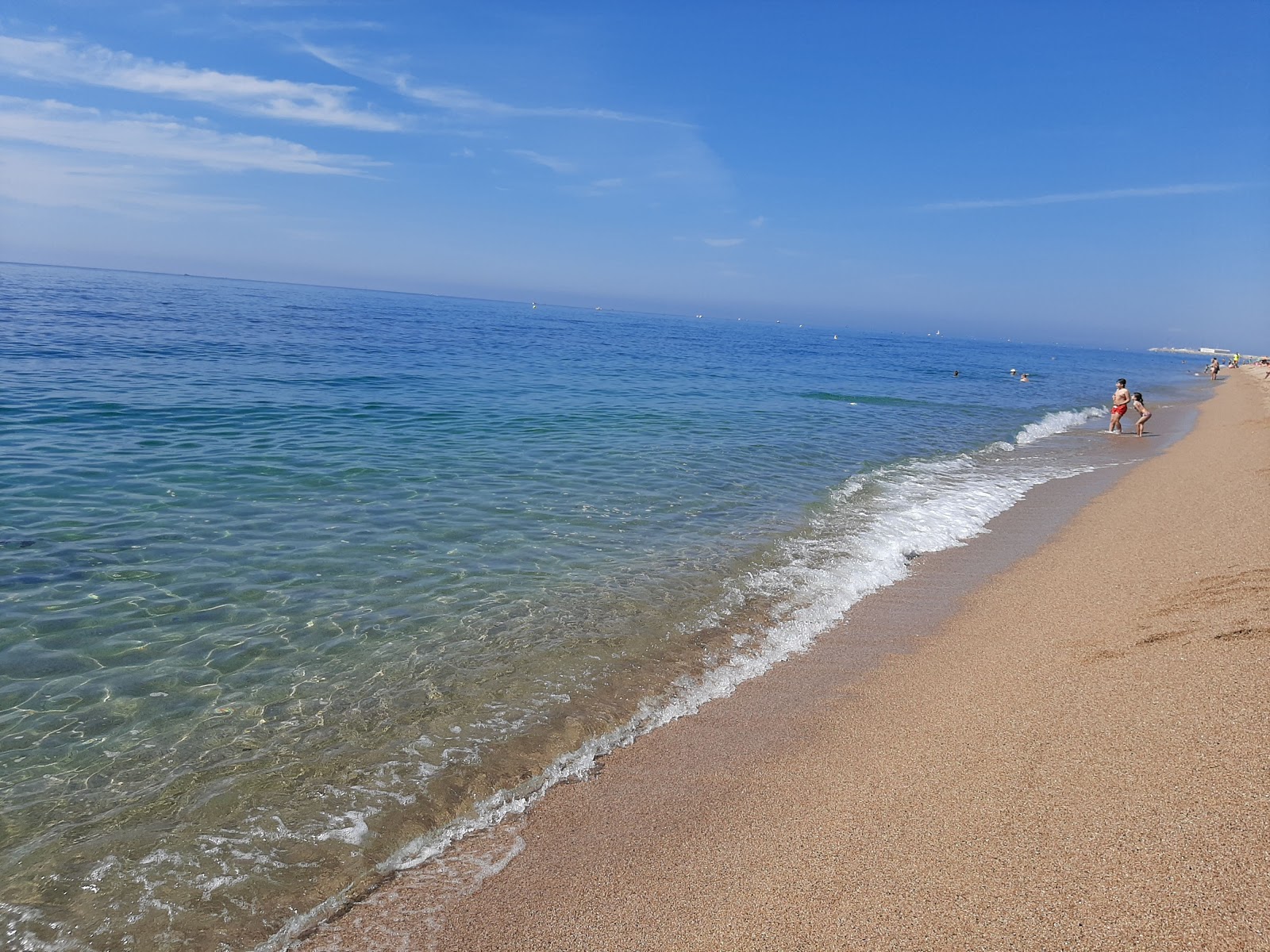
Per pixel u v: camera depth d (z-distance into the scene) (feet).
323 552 31.73
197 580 28.04
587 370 130.41
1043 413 109.19
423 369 110.83
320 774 17.35
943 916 11.52
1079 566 32.65
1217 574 27.55
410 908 13.29
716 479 49.52
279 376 89.51
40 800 16.05
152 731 18.83
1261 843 11.66
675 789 16.83
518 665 22.99
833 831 14.51
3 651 22.15
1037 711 18.47
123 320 154.81
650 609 27.63
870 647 24.88
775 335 491.72
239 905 13.41
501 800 16.61
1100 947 10.28
